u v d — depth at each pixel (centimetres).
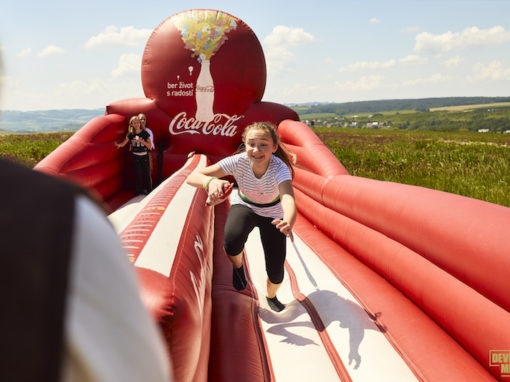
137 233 221
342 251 411
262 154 283
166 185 377
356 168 931
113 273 42
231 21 753
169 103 745
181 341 145
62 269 35
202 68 736
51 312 33
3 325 31
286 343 262
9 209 35
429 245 262
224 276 349
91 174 596
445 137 2527
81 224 40
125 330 42
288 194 282
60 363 32
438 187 666
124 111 741
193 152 741
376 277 336
